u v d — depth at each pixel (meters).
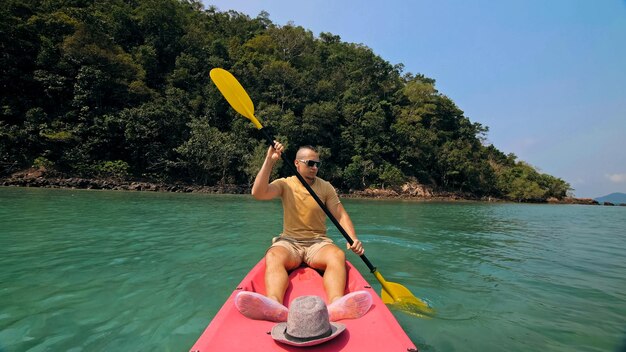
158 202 13.41
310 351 1.64
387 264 4.64
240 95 3.50
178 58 35.56
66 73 26.64
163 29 37.69
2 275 3.57
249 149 30.67
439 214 14.34
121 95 28.19
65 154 23.61
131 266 4.02
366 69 52.47
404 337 1.77
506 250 5.98
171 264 4.15
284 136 32.06
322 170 35.06
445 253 5.52
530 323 2.72
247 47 46.72
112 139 26.00
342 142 38.34
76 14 30.56
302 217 3.07
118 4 38.59
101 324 2.48
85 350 2.11
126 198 14.62
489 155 53.31
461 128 53.12
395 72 60.31
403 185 38.75
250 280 2.54
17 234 5.70
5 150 22.11
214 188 25.97
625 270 4.59
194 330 2.40
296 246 2.99
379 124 40.06
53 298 2.97
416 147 42.25
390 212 14.27
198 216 9.30
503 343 2.36
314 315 1.68
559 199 47.47
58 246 4.93
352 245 2.98
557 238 7.80
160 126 27.30
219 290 3.23
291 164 3.04
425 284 3.73
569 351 2.27
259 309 1.94
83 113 25.62
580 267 4.74
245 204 14.30
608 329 2.63
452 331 2.52
